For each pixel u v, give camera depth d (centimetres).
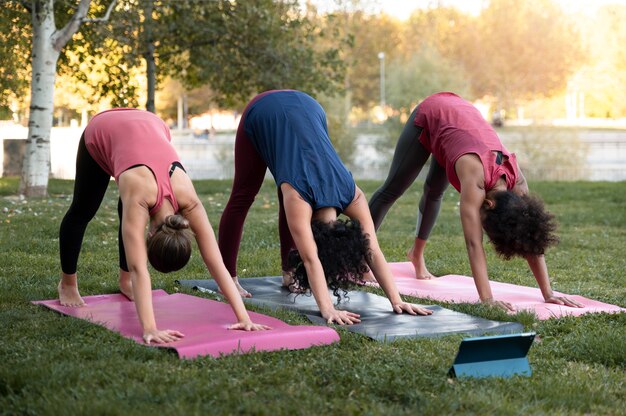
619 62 6494
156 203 411
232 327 427
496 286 613
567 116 7388
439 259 766
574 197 1484
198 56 1686
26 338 411
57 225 878
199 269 665
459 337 432
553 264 740
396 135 2695
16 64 1631
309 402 310
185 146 3241
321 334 414
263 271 677
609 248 852
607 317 496
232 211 571
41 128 1305
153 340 400
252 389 329
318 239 463
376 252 495
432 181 623
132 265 408
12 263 658
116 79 1686
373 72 5578
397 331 439
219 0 1583
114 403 301
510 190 526
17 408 298
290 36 1703
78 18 1299
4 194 1349
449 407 308
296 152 487
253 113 535
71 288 504
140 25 1535
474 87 6066
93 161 474
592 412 319
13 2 1306
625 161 3005
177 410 295
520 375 361
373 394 327
